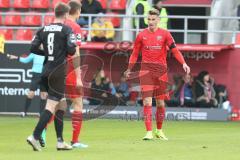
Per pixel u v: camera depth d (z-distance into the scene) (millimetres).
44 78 34875
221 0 78812
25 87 68938
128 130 52594
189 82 66750
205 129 54625
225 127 57188
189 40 78688
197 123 61875
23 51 68750
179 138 45250
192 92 66688
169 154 34688
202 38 78688
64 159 31938
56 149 36656
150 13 42875
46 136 46562
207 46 67250
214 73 68812
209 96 66375
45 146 38719
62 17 35281
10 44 68812
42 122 35031
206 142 42031
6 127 54594
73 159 32000
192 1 82812
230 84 68562
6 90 69062
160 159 32406
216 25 75812
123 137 46094
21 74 68812
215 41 74625
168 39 43000
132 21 75312
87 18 74375
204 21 85562
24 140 43312
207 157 33406
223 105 66562
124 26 75625
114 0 79500
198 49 67000
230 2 79062
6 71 68875
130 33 74938
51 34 34656
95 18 71812
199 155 34312
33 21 79750
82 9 74000
